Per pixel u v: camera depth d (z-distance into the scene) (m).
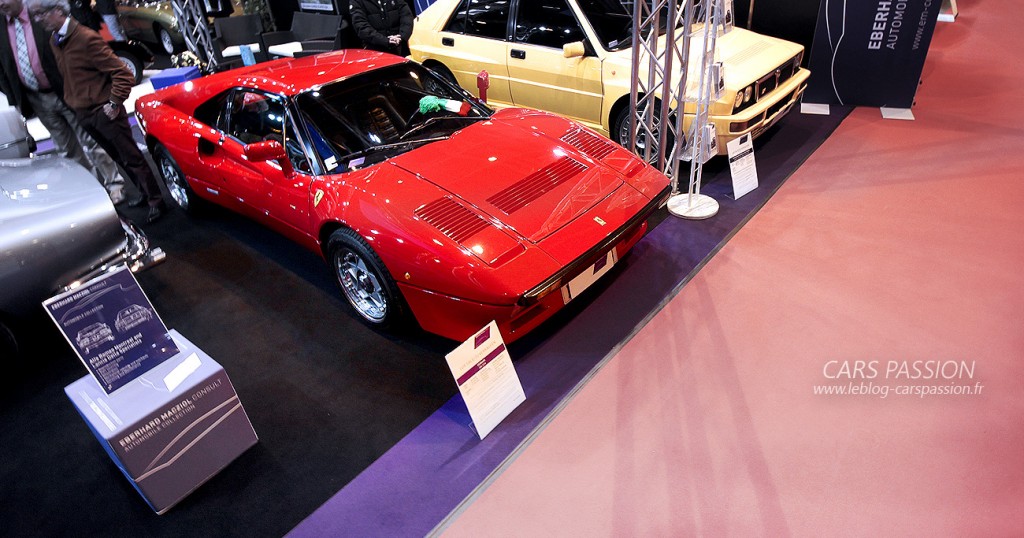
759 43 4.84
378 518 2.39
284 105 3.52
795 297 3.41
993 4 9.10
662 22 5.03
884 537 2.18
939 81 6.45
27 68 4.45
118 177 5.31
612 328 3.28
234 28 7.71
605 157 3.43
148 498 2.45
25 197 3.25
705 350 3.09
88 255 3.24
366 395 3.00
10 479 2.77
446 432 2.75
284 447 2.76
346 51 4.30
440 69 5.70
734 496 2.37
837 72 5.88
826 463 2.47
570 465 2.54
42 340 3.66
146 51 7.75
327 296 3.80
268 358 3.32
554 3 4.75
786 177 4.74
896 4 5.37
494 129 3.62
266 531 2.38
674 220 4.27
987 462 2.42
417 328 3.38
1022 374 2.81
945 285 3.42
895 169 4.73
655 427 2.68
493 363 2.68
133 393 2.42
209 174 4.07
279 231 3.87
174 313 3.78
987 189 4.35
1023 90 6.04
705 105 3.96
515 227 2.85
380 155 3.35
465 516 2.38
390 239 2.87
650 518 2.31
